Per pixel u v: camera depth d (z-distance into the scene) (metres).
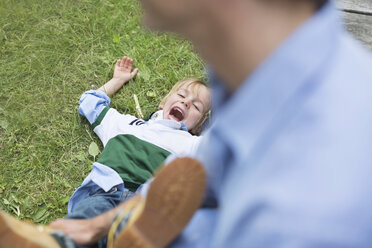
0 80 2.54
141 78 2.66
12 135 2.34
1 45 2.69
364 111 0.49
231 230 0.51
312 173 0.46
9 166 2.23
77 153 2.34
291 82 0.49
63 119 2.44
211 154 0.69
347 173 0.46
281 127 0.49
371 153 0.47
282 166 0.48
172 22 0.54
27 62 2.64
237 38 0.51
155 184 0.99
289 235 0.45
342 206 0.44
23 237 1.13
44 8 2.87
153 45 2.80
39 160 2.26
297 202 0.45
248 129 0.52
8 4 2.86
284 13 0.49
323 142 0.47
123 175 2.17
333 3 0.52
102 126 2.37
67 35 2.77
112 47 2.77
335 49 0.51
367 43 2.52
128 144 2.25
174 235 0.96
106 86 2.57
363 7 2.66
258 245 0.47
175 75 2.69
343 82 0.50
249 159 0.51
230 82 0.57
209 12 0.51
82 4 2.92
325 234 0.44
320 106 0.49
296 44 0.49
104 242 1.60
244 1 0.49
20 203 2.12
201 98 2.47
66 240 1.25
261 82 0.50
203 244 0.81
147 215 1.00
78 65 2.67
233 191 0.53
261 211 0.47
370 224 0.45
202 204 0.94
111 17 2.88
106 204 1.96
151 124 2.35
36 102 2.49
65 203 2.15
